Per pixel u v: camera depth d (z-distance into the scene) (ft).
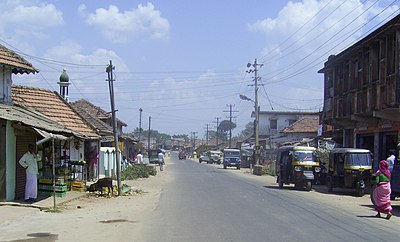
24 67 59.57
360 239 34.19
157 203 60.34
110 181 69.97
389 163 60.13
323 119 113.39
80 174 80.07
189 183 102.94
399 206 59.62
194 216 47.11
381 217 48.01
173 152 589.32
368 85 83.30
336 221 43.86
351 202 64.18
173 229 38.70
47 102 78.18
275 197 68.85
